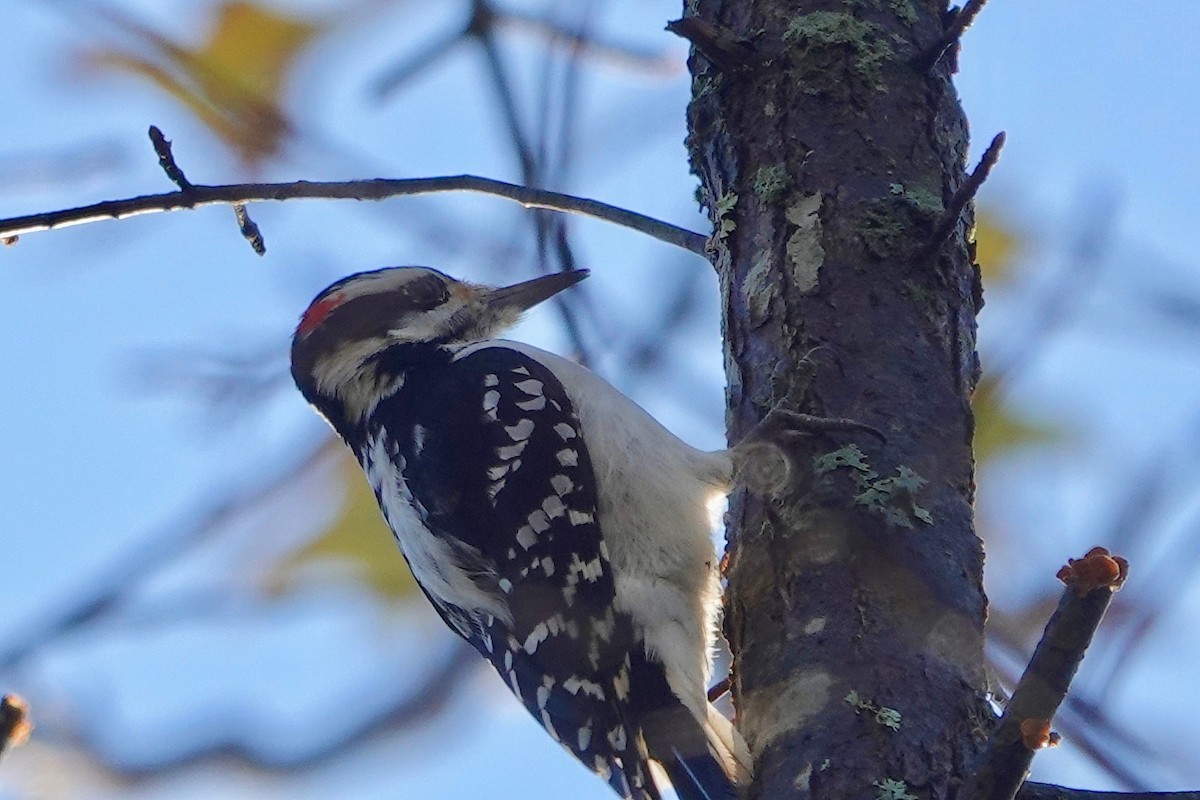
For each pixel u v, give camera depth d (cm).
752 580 722
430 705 764
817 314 765
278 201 838
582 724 827
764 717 675
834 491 714
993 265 840
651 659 823
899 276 765
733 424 793
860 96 808
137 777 755
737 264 808
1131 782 665
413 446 924
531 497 875
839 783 622
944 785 618
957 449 733
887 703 642
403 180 851
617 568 847
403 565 902
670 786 788
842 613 679
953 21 819
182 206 825
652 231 868
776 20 838
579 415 898
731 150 826
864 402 737
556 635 845
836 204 783
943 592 682
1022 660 746
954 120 827
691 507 846
